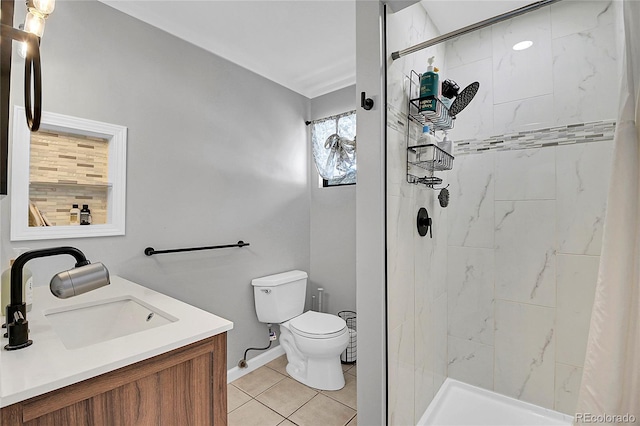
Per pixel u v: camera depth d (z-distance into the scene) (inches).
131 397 32.9
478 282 74.2
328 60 96.1
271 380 90.4
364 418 54.0
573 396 63.3
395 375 56.3
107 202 68.6
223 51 89.1
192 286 82.0
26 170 56.1
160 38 76.2
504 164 70.2
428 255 69.8
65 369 29.2
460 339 76.9
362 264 54.2
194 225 82.4
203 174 84.7
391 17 55.7
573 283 63.3
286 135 108.9
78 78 62.9
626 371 32.7
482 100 72.3
